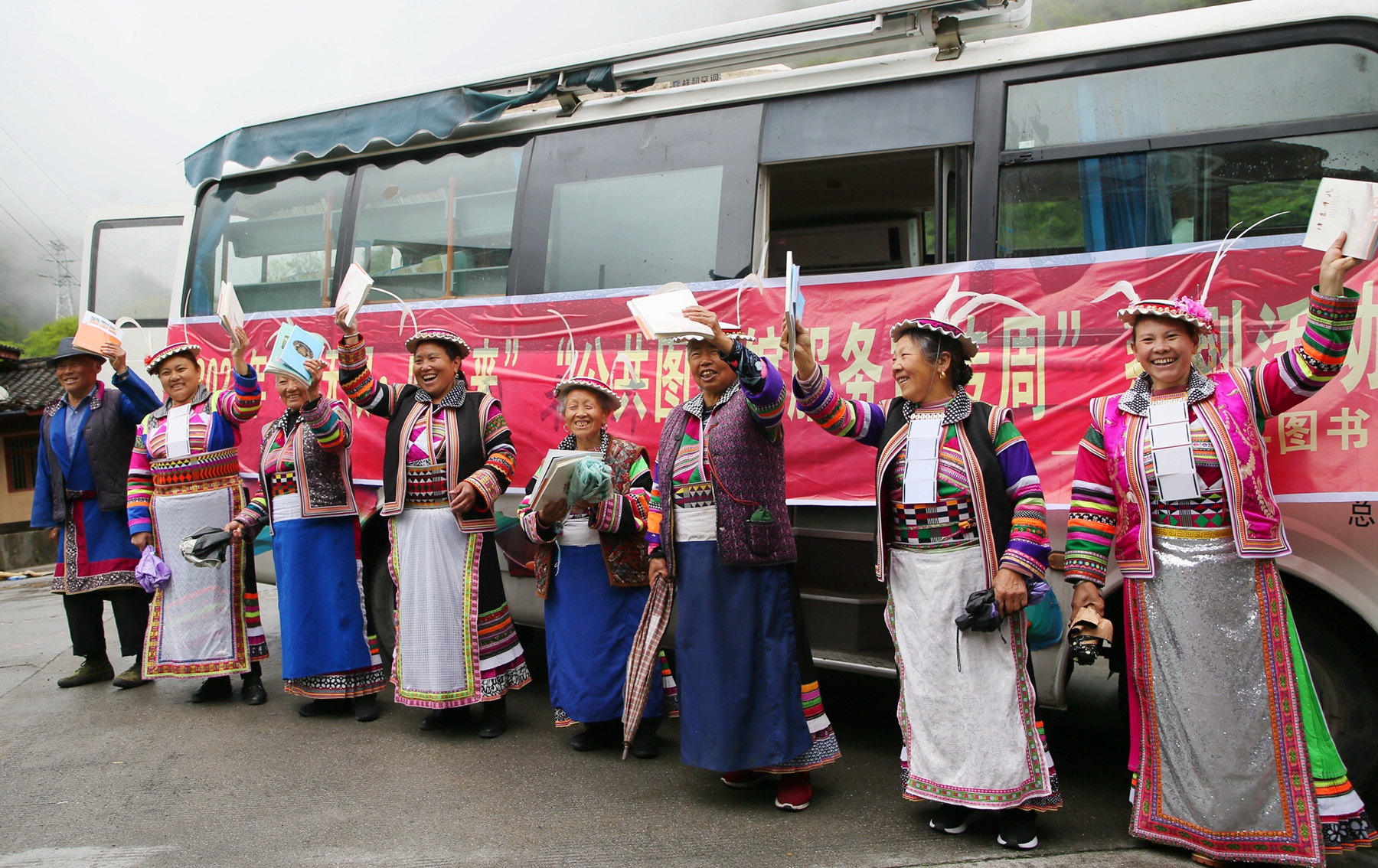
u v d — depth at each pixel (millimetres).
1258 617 2545
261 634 4504
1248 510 2541
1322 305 2447
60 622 7297
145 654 4512
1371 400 2801
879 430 3072
